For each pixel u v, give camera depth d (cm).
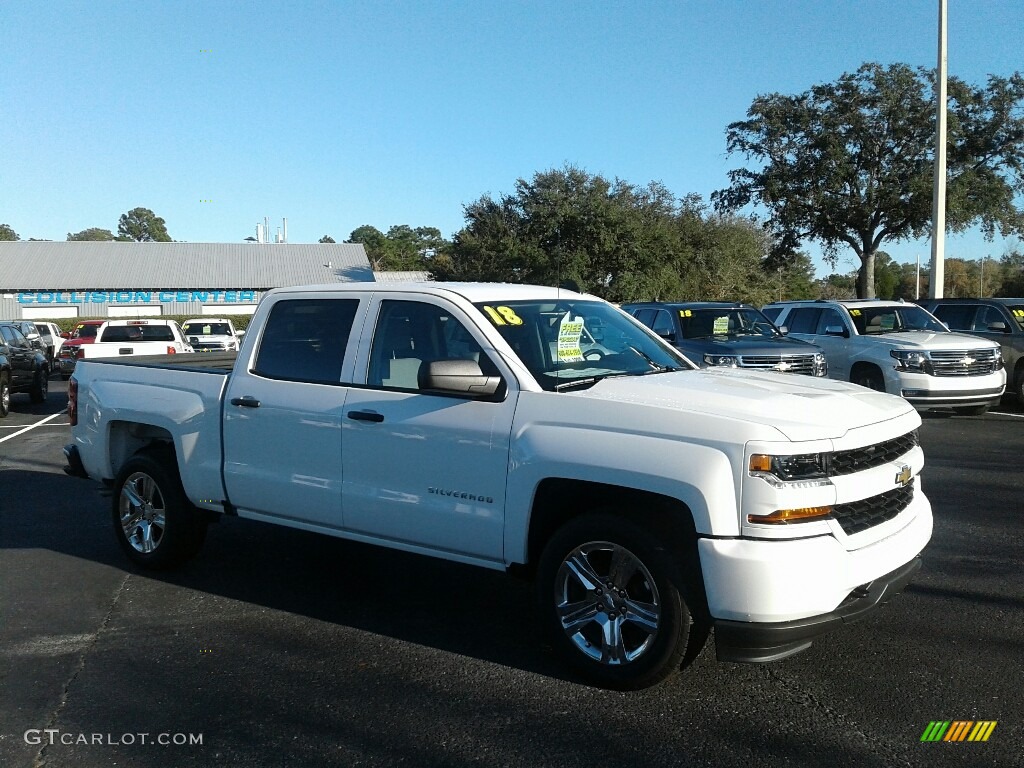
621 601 425
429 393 484
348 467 514
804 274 6309
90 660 483
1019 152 3347
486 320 485
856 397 455
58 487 957
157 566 636
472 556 472
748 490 382
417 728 400
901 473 428
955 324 1599
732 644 386
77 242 6172
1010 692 426
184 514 620
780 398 432
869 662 463
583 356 501
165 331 2144
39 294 5597
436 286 523
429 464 479
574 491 439
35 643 508
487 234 4128
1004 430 1241
